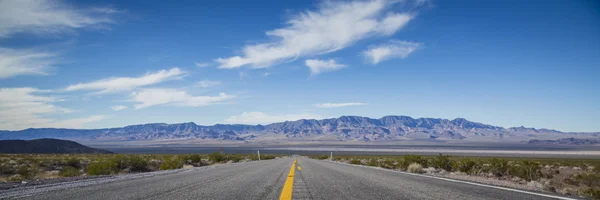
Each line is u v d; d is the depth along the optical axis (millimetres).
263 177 12375
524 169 24297
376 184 9516
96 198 6844
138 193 7586
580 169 40125
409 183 9797
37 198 6891
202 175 13797
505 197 6785
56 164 37312
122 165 30906
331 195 7168
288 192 7543
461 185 9188
